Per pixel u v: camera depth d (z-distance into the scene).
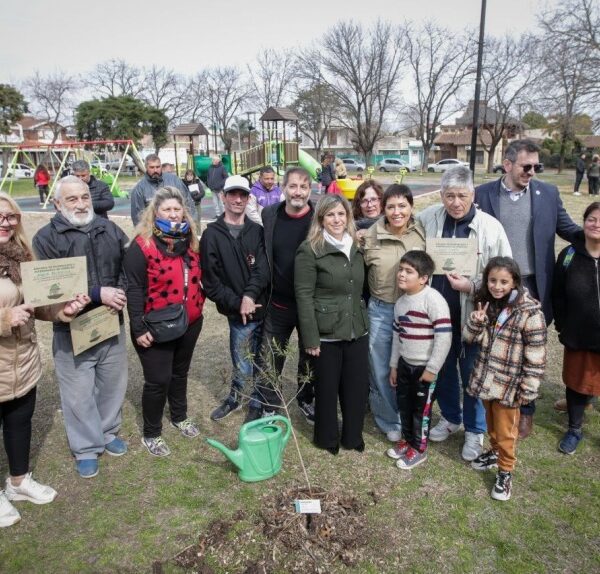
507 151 3.48
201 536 2.81
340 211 3.21
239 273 3.60
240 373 3.79
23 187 32.25
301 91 51.81
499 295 2.97
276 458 3.26
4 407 2.96
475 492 3.15
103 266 3.15
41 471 3.42
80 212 3.07
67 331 3.17
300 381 3.85
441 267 3.29
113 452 3.59
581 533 2.80
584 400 3.48
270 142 20.62
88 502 3.12
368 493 3.14
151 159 7.02
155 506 3.07
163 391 3.49
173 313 3.29
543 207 3.48
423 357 3.21
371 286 3.55
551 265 3.54
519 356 2.96
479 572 2.56
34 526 2.92
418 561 2.62
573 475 3.29
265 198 8.30
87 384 3.29
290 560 2.60
